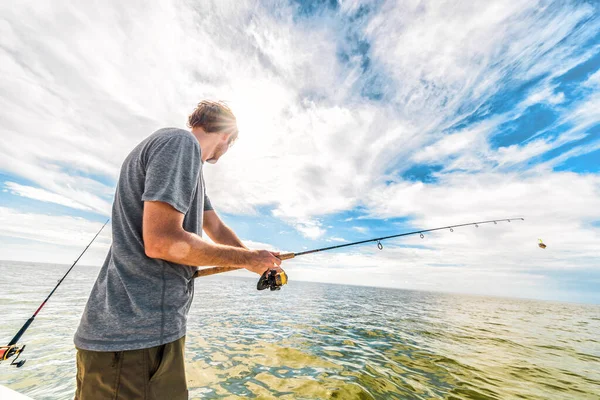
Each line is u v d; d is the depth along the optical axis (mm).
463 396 3326
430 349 5621
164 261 971
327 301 16844
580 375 4586
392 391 3322
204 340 5203
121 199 1008
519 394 3525
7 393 1349
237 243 1751
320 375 3672
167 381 919
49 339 4695
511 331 9383
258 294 18891
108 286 922
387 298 25453
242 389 3123
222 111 1359
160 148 934
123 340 856
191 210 1120
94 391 833
